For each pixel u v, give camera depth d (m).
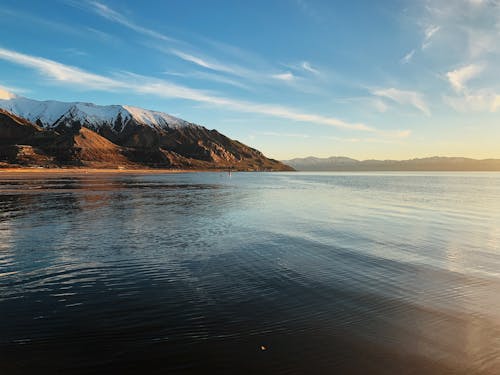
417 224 25.41
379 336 7.86
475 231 22.58
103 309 9.28
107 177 128.75
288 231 21.81
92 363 6.64
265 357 6.90
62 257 15.00
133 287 11.12
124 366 6.55
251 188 74.12
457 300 10.16
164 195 51.44
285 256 15.32
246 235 20.36
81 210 31.95
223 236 20.00
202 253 15.81
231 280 11.88
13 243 17.83
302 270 13.13
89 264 13.89
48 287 11.12
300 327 8.27
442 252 16.41
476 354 7.14
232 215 29.42
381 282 11.77
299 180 135.62
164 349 7.18
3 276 12.28
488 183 110.12
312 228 23.08
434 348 7.36
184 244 17.75
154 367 6.53
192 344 7.39
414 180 139.38
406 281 11.92
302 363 6.70
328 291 10.81
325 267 13.58
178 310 9.22
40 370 6.41
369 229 22.94
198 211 32.12
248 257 15.12
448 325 8.48
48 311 9.13
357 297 10.30
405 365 6.70
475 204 41.47
